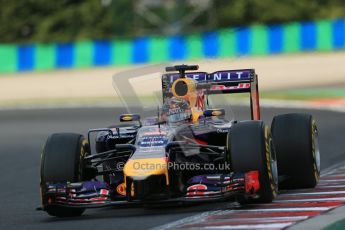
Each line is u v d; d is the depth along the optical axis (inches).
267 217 1042.7
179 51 5792.3
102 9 7298.2
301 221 982.4
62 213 1207.6
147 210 1223.5
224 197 1087.0
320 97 3764.8
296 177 1315.2
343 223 944.9
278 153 1311.5
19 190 1660.9
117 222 1103.0
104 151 1291.8
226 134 1272.1
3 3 7347.4
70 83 5265.8
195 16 7293.3
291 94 4010.8
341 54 6023.6
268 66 5585.6
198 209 1178.6
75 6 7352.4
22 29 7278.5
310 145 1307.8
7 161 2171.5
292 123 1321.4
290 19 7298.2
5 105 4306.1
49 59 5930.1
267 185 1136.2
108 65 5910.4
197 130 1214.9
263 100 3772.1
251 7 7327.8
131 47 5861.2
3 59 5925.2
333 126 2576.3
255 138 1131.3
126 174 1086.4
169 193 1103.0
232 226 983.6
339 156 1910.7
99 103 4065.0
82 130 2876.5
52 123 3211.1
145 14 7303.2
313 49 6161.4
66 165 1165.1
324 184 1393.9
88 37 7130.9
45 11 7332.7
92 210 1298.0
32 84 5339.6
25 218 1248.8
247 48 5989.2
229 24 7337.6
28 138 2728.8
